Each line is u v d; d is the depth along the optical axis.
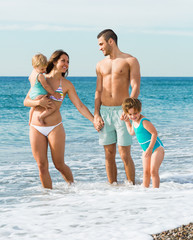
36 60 5.17
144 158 5.29
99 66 5.93
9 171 6.95
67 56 5.38
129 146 5.80
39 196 4.97
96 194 4.83
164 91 55.19
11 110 21.78
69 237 2.93
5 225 3.30
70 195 4.92
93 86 75.38
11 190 5.42
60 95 5.36
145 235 2.90
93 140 11.00
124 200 4.16
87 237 2.91
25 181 6.12
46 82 5.22
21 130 13.58
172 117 18.19
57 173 6.82
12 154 8.84
